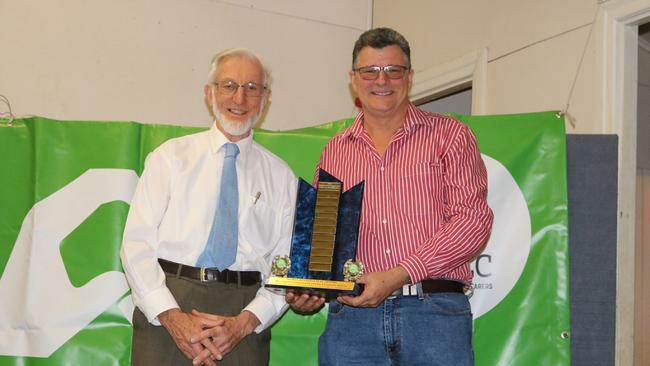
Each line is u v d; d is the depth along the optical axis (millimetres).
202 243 2098
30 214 2600
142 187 2158
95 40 3754
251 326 2033
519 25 3252
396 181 2076
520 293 2469
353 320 2033
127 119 3795
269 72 2312
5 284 2559
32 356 2529
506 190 2523
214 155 2230
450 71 3719
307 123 4230
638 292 4398
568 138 2547
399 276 1900
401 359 1968
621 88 2705
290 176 2350
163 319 1968
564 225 2473
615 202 2500
